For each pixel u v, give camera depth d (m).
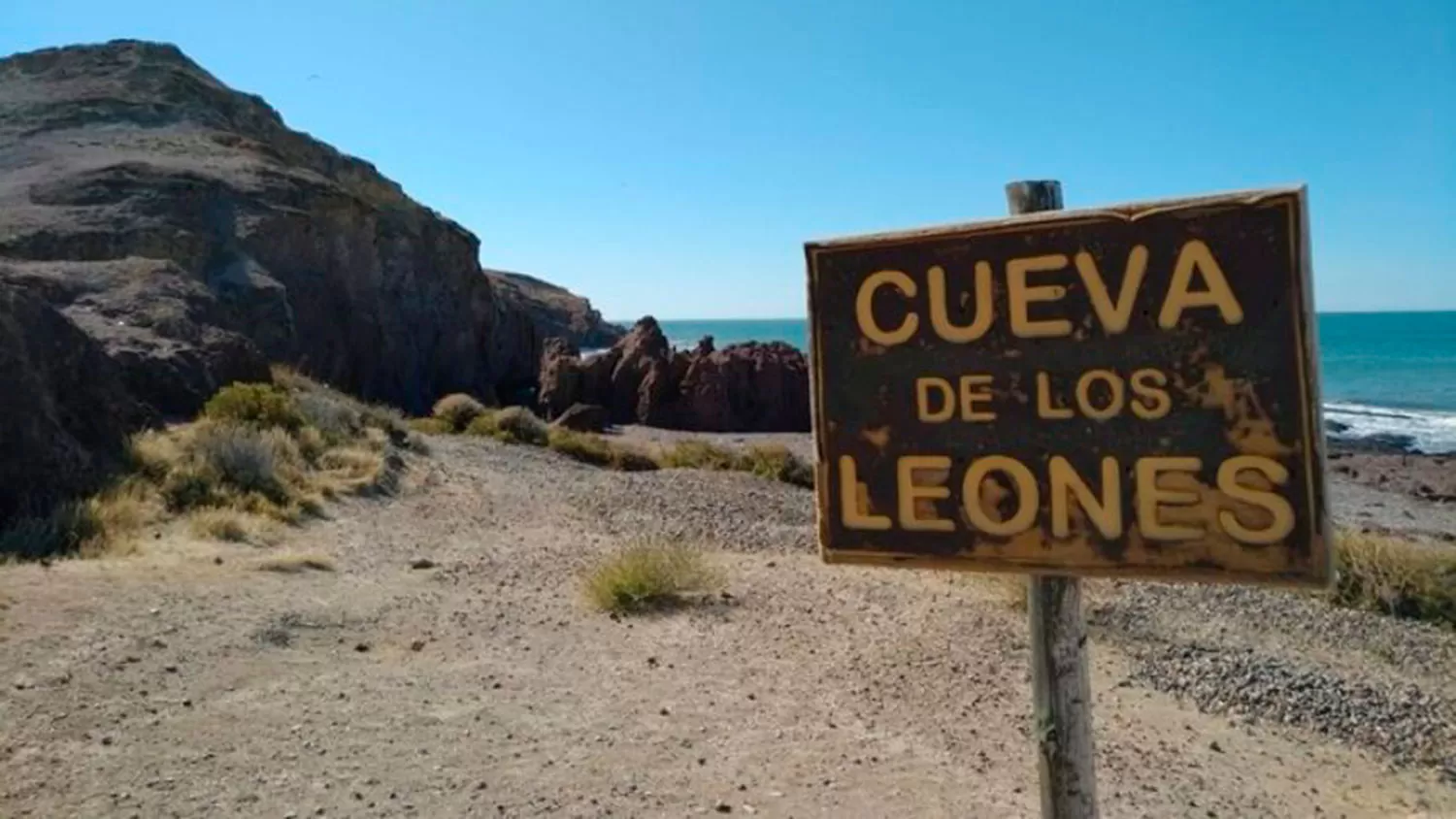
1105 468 2.78
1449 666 8.98
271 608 8.52
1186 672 8.26
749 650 8.24
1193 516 2.67
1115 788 5.75
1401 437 44.16
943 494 2.99
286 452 15.11
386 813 4.87
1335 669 8.59
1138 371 2.73
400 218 50.16
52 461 11.17
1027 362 2.87
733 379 48.50
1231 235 2.63
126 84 51.41
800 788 5.47
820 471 3.17
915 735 6.45
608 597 9.59
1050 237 2.85
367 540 12.48
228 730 5.80
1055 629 2.98
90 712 5.83
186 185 35.53
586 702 6.77
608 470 22.88
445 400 27.94
